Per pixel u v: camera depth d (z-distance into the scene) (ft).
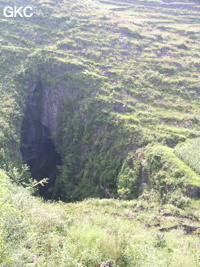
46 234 43.09
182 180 119.75
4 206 40.40
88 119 217.15
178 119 186.80
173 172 128.98
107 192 172.65
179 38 320.91
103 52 277.85
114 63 261.65
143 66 258.37
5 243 34.06
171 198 115.75
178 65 260.01
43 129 274.16
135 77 241.55
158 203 121.80
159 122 185.47
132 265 39.11
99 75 241.55
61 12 355.56
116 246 42.50
